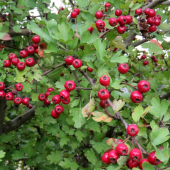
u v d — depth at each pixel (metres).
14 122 0.50
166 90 0.36
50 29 0.26
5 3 0.33
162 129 0.19
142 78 0.45
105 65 0.23
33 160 0.49
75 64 0.24
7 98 0.30
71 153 0.49
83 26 0.29
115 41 0.27
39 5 0.37
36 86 0.34
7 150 0.51
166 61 0.49
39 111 0.36
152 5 0.33
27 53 0.29
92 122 0.33
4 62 0.28
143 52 0.56
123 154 0.17
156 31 0.29
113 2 0.32
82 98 0.26
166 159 0.17
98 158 0.40
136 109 0.19
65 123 0.36
